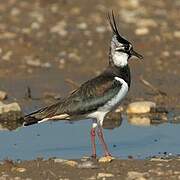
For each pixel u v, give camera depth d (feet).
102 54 73.92
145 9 88.22
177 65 70.59
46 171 42.86
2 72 69.15
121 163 44.34
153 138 51.26
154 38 77.82
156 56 73.00
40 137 51.90
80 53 74.23
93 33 79.77
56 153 48.01
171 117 56.65
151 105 57.77
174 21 83.92
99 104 46.29
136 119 56.44
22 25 82.12
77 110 45.96
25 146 49.73
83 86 46.80
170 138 51.19
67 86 65.21
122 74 47.60
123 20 83.71
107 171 42.63
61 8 88.74
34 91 63.87
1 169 43.45
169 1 92.12
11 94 63.10
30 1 91.25
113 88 46.70
